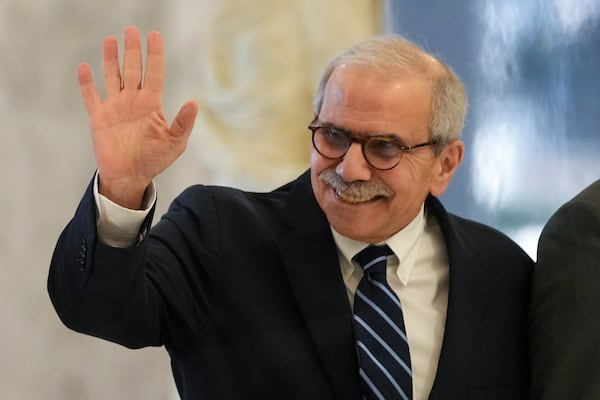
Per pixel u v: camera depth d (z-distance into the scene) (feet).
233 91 20.52
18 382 20.79
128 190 10.66
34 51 20.79
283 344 12.10
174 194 20.84
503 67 21.81
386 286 12.54
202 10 20.68
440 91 12.17
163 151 10.78
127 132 10.76
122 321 10.96
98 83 20.98
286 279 12.53
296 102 20.56
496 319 13.00
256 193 13.57
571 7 21.89
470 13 21.48
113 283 10.63
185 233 12.51
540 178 22.04
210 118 20.62
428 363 12.47
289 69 20.49
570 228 12.76
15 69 20.71
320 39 20.44
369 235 12.33
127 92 10.90
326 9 20.36
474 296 12.96
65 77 20.99
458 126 12.57
